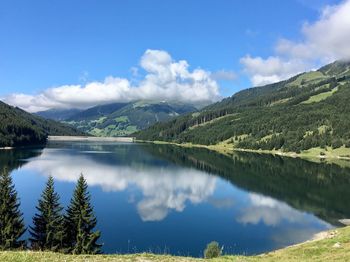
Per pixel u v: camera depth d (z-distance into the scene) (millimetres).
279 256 51188
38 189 125562
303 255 50531
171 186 138750
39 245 62531
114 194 121625
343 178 164750
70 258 33594
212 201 114938
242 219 94688
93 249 64062
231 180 155000
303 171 186500
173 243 76312
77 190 65688
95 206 105250
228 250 72062
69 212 65375
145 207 105250
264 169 192625
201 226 88375
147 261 35531
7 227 61125
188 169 188125
